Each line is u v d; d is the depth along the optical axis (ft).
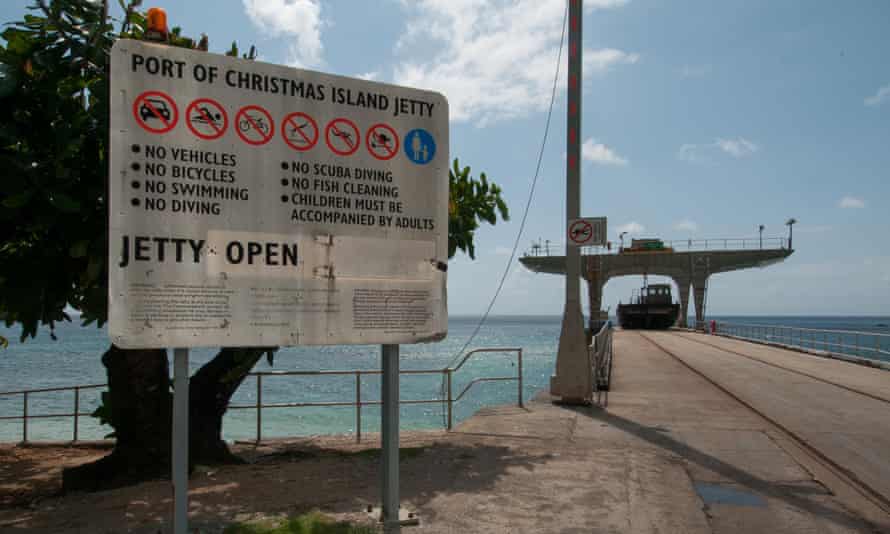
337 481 19.51
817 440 26.37
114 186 12.66
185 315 13.11
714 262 231.30
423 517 15.76
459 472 20.26
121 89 12.80
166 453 22.59
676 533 15.20
